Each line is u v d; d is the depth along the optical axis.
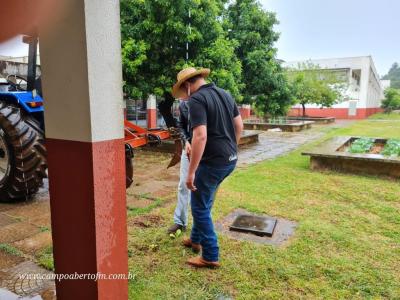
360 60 27.56
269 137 12.46
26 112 4.27
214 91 2.46
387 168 5.56
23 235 3.04
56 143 1.60
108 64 1.51
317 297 2.19
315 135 13.12
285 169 6.20
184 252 2.77
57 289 1.78
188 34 6.56
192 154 2.29
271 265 2.58
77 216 1.61
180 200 3.11
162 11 6.52
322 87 20.33
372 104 38.00
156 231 3.20
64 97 1.52
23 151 3.75
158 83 7.04
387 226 3.39
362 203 4.12
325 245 2.95
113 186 1.61
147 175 5.65
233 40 8.50
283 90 10.95
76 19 1.40
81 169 1.54
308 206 4.02
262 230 3.21
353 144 7.88
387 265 2.60
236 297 2.19
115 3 1.51
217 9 7.14
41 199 4.14
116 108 1.58
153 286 2.29
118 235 1.68
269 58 10.56
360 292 2.25
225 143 2.43
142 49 6.47
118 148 1.61
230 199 4.23
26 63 5.07
